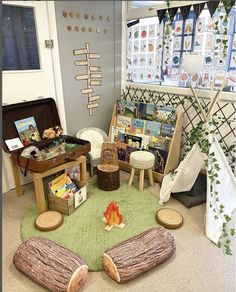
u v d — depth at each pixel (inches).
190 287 56.1
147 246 59.2
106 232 72.8
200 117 95.3
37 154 79.8
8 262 62.6
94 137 112.0
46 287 54.2
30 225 75.6
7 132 86.4
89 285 56.7
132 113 110.6
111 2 107.7
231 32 82.6
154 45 106.9
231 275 59.0
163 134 100.1
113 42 114.2
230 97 85.7
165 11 97.9
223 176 78.1
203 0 85.8
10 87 87.0
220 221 74.5
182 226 75.6
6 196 92.3
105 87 117.6
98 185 96.7
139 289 55.6
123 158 112.3
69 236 71.1
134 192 94.4
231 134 88.8
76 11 97.6
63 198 78.7
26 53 89.3
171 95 104.9
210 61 90.2
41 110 97.5
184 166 83.0
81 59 104.5
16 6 82.6
